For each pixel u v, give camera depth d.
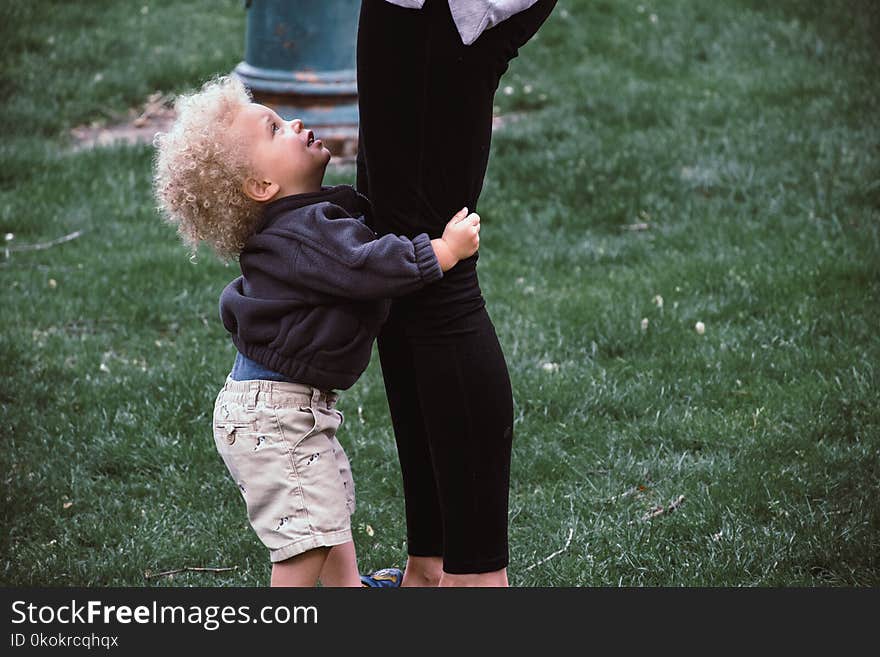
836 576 7.46
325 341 6.19
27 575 7.83
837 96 18.42
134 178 16.91
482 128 6.11
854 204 14.78
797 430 9.45
